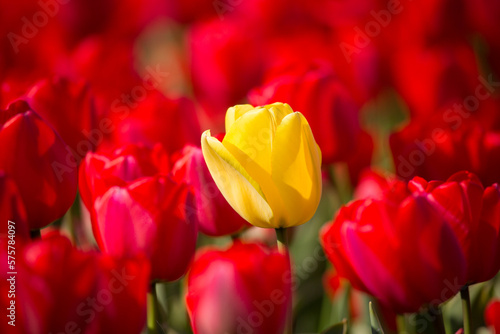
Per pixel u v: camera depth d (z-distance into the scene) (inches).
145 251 29.1
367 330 34.5
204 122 43.9
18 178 29.0
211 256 28.0
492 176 33.2
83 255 26.1
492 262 29.2
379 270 28.9
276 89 35.2
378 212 28.6
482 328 34.2
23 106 30.4
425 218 28.3
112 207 29.0
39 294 25.7
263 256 27.6
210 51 42.1
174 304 35.8
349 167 38.3
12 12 44.0
